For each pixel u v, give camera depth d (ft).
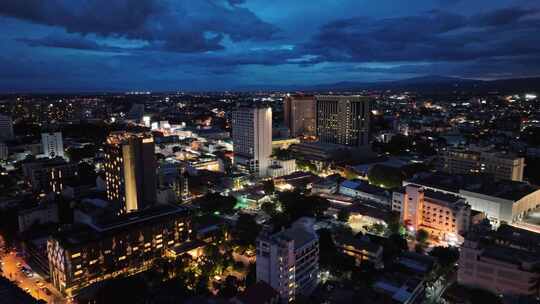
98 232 643.86
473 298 542.98
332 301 536.42
